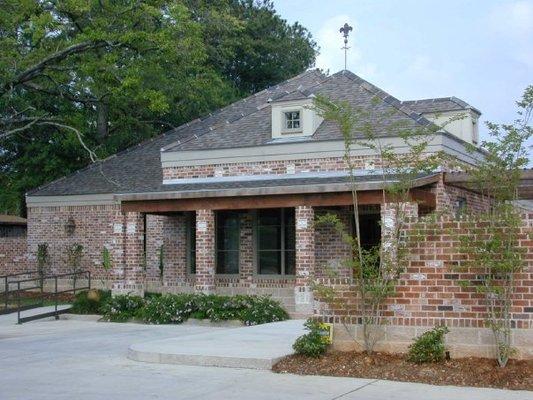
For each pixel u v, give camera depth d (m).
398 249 11.84
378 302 12.00
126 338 16.98
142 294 23.02
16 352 14.80
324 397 9.70
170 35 27.89
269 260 23.94
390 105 23.20
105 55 27.53
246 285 24.09
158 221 26.66
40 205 30.27
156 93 28.27
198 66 32.59
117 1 29.12
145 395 10.06
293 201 20.80
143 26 28.39
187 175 25.02
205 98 38.25
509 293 11.06
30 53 28.27
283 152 23.39
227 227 24.69
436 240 11.72
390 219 19.22
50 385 11.00
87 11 27.31
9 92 28.94
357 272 12.40
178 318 20.44
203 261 22.16
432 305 11.72
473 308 11.45
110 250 28.66
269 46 46.12
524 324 11.02
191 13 35.47
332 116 13.52
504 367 10.78
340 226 12.74
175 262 25.64
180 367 12.41
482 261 11.08
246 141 24.34
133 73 27.84
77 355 14.22
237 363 12.24
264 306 19.95
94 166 31.34
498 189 11.32
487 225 11.24
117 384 10.95
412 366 11.20
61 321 21.66
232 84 44.66
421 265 11.82
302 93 23.64
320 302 12.52
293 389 10.28
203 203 22.14
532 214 11.08
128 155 31.22
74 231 29.55
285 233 23.70
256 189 21.02
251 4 47.22
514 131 11.21
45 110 37.88
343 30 27.48
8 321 21.42
